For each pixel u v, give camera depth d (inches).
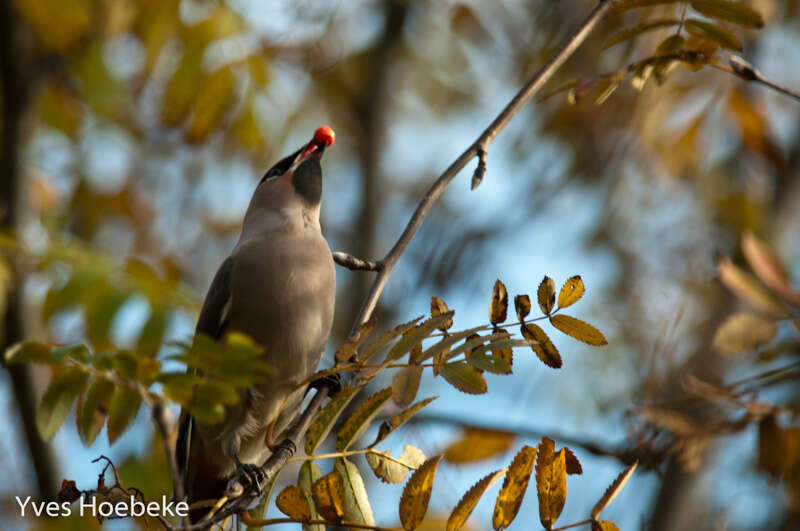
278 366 316.2
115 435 194.7
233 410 308.2
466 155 285.4
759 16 258.4
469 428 353.7
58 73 484.7
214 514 248.4
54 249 350.9
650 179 529.7
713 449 414.3
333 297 331.9
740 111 410.3
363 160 568.4
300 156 355.9
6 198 436.8
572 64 512.1
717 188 502.9
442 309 237.1
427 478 214.1
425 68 594.2
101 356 197.6
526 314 227.3
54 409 196.5
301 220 339.3
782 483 280.2
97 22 442.9
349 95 562.9
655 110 451.8
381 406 230.4
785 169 405.1
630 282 540.1
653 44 438.3
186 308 339.0
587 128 521.0
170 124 433.7
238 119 433.1
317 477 229.9
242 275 320.5
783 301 275.3
